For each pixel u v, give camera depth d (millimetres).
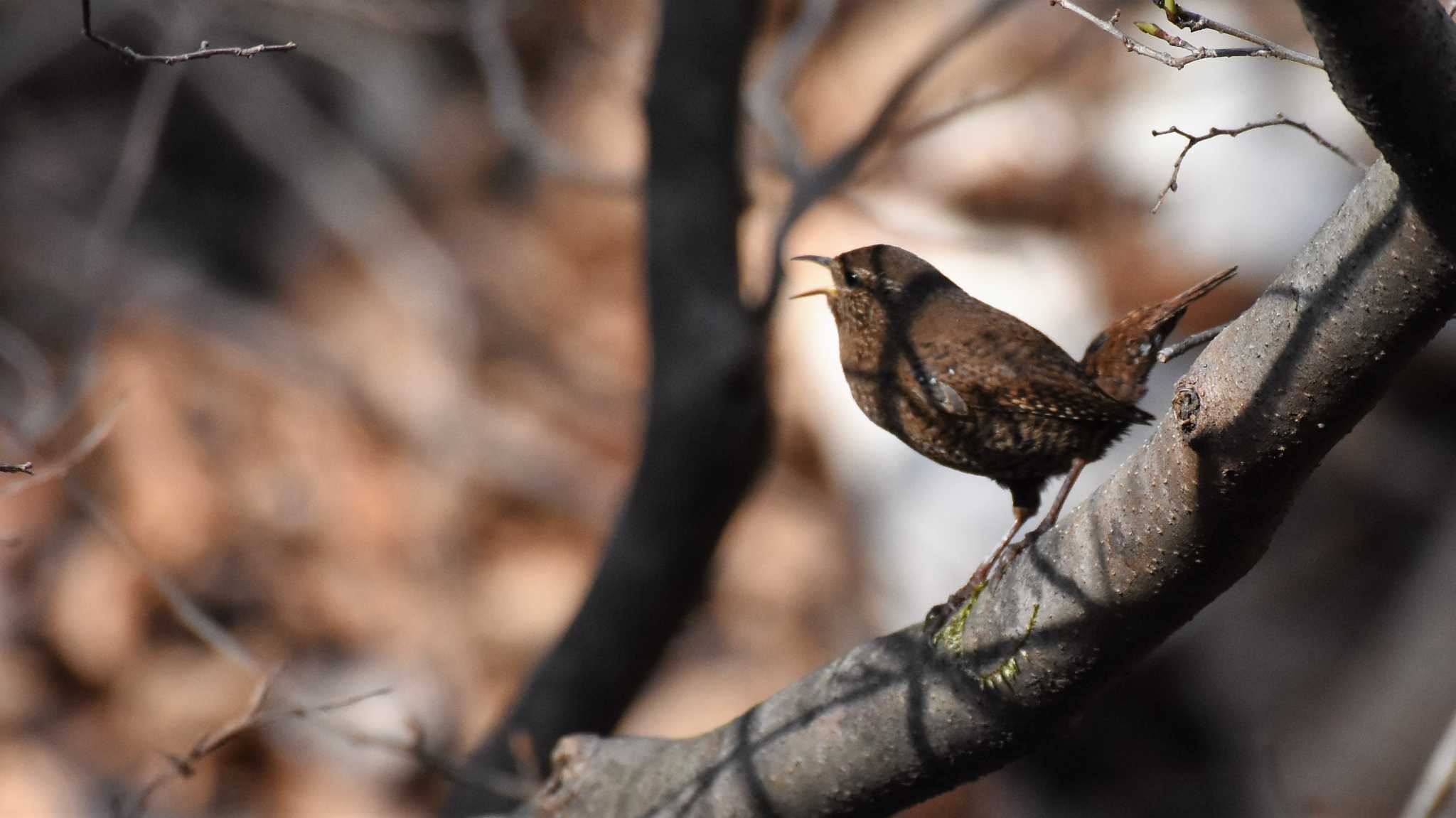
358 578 12023
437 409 13070
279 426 12633
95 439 6242
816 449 12523
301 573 11961
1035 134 12961
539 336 13766
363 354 13406
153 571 6117
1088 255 12680
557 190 14484
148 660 11383
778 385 8664
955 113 7891
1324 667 11180
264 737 10945
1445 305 3188
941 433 5977
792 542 12133
